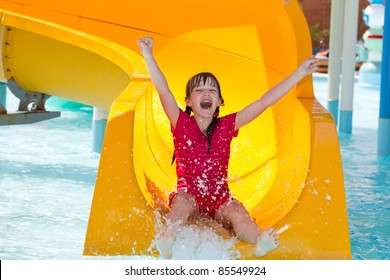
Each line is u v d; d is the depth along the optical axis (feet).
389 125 31.45
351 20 37.27
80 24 23.79
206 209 17.34
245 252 15.60
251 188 19.48
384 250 18.38
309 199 16.44
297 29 21.26
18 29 24.47
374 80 62.64
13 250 17.30
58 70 24.95
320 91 56.34
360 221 21.11
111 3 24.07
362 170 28.30
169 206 17.33
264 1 22.48
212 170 17.61
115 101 17.34
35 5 23.58
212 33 23.54
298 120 18.69
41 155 28.68
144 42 17.49
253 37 22.79
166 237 15.26
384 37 31.58
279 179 18.75
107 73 24.38
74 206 21.47
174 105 17.78
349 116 37.93
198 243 15.92
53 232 18.92
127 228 15.94
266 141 20.98
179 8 24.00
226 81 22.91
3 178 24.53
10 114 25.44
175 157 18.12
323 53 75.66
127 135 16.55
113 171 16.20
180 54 23.50
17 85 26.13
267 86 22.38
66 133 34.06
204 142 17.70
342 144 34.45
